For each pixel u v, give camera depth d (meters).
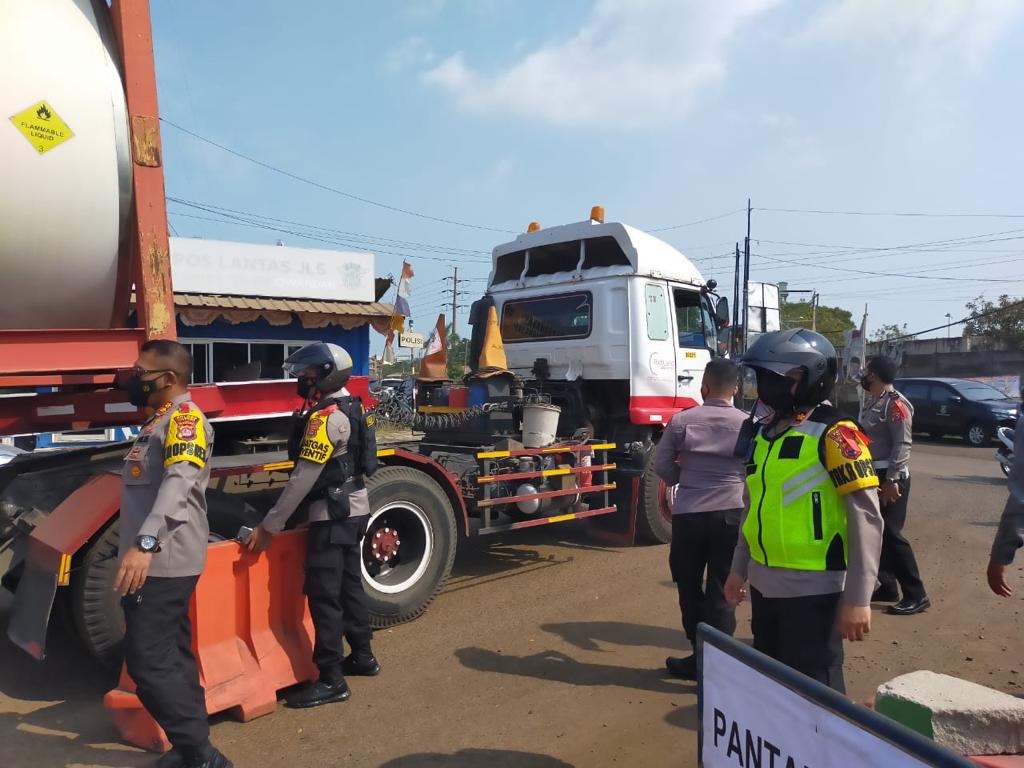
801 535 2.54
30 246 3.46
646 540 7.38
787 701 1.74
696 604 4.09
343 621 4.05
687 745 3.48
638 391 7.08
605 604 5.53
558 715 3.76
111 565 3.82
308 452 3.71
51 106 3.41
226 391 4.59
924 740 1.36
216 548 3.77
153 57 3.74
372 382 15.45
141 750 3.38
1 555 4.53
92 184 3.54
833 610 2.54
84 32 3.61
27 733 3.53
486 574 6.31
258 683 3.78
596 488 6.54
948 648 4.70
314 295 10.81
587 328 7.40
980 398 17.69
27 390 3.97
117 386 4.00
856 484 2.43
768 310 17.86
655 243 7.52
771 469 2.62
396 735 3.55
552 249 8.11
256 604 3.92
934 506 9.55
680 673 4.24
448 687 4.09
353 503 3.89
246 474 4.58
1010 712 2.64
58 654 4.46
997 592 3.01
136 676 2.94
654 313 7.25
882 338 52.22
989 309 36.97
